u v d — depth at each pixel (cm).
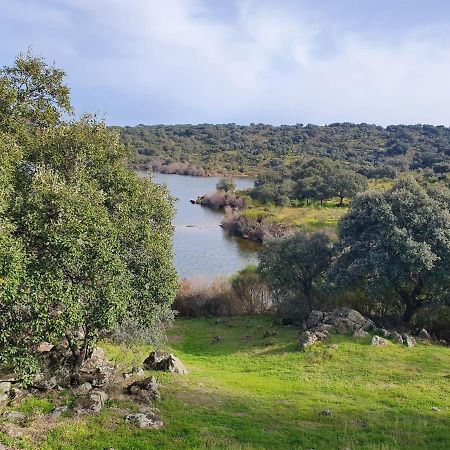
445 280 3975
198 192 16825
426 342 3816
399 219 4262
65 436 1594
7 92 2506
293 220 10175
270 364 3447
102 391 2088
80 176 2091
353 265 4197
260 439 1823
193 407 2180
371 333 3850
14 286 1501
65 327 1731
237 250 9219
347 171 13550
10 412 1708
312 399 2561
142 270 2231
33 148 2311
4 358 1653
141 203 2373
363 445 1842
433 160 17375
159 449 1608
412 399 2584
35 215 1673
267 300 5547
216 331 4712
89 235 1767
